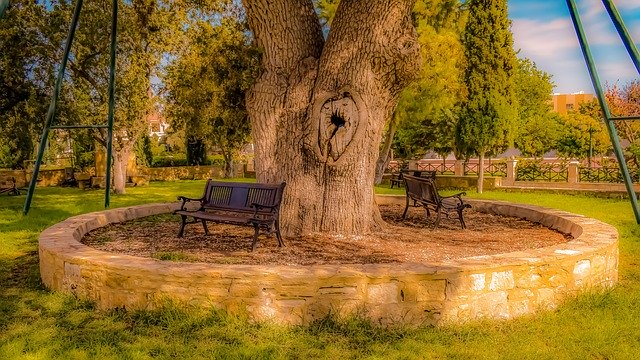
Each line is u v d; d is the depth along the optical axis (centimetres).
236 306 441
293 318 437
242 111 977
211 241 721
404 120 2091
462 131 1920
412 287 445
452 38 1845
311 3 802
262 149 765
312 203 748
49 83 1683
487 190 2028
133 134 1883
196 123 1711
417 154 3259
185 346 398
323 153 732
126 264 472
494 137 1875
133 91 1728
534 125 3491
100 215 860
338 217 745
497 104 1864
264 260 598
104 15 1645
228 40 900
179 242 716
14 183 1892
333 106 720
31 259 723
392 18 707
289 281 436
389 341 414
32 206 1442
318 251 651
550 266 492
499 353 395
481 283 461
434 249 673
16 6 1606
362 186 755
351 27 711
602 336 425
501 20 1867
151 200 1648
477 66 1881
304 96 744
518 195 1783
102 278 482
